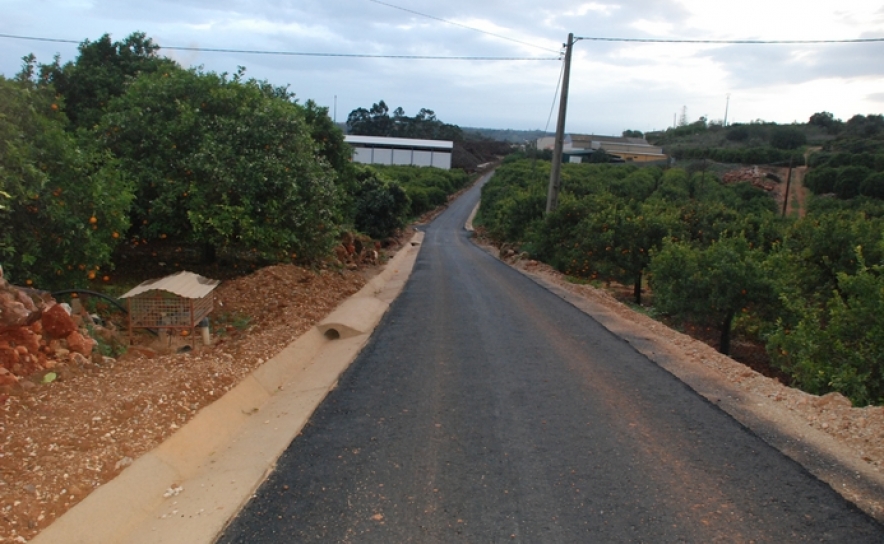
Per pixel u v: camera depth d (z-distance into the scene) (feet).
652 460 16.26
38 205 26.45
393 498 14.11
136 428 16.28
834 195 119.14
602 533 12.64
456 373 24.71
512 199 113.70
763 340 39.09
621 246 58.54
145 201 39.99
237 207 39.01
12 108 26.89
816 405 20.38
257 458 16.24
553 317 37.93
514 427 18.65
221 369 22.06
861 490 14.60
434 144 324.19
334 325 32.01
